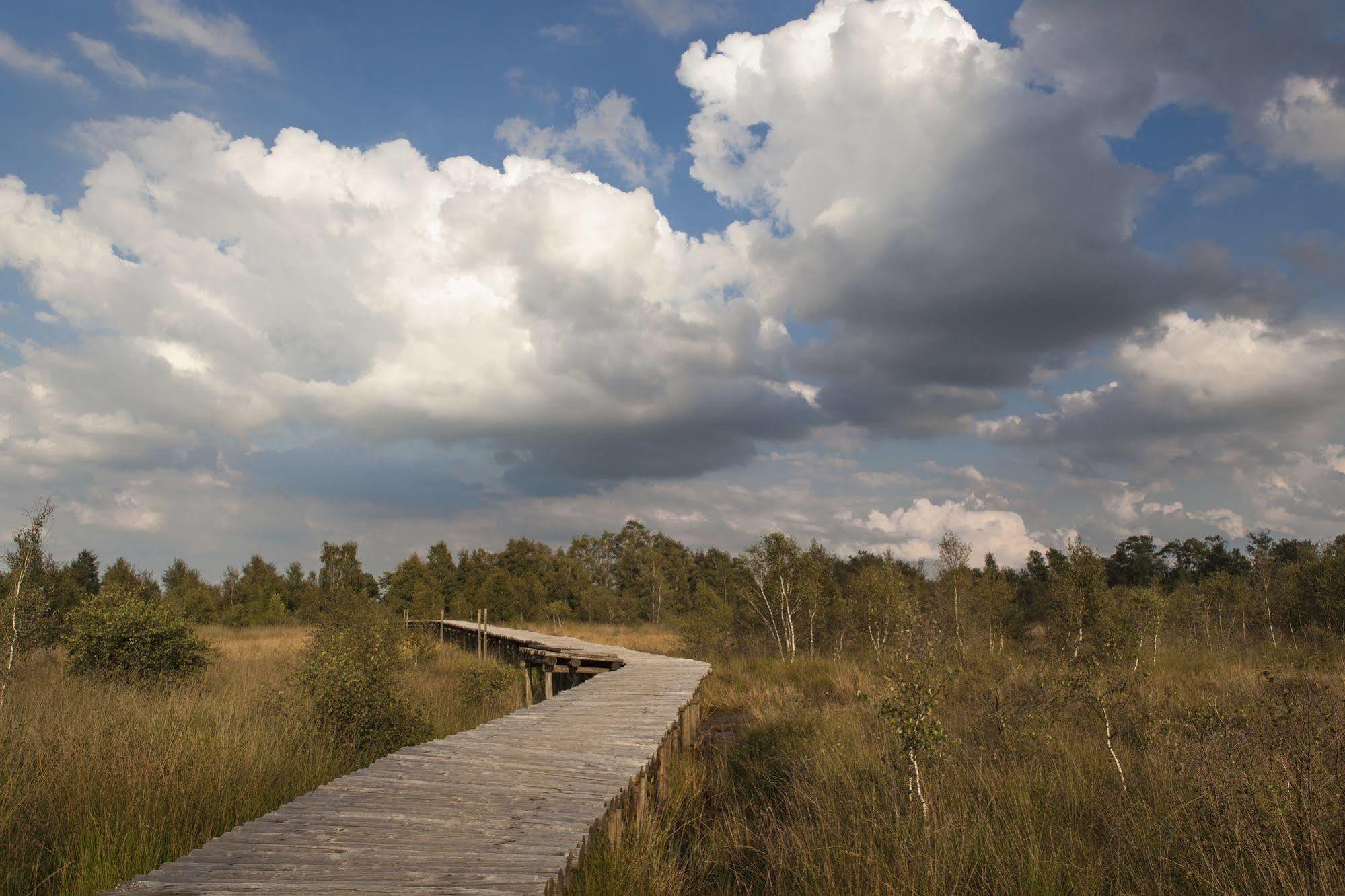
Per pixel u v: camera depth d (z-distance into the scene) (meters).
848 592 25.62
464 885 3.41
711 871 5.91
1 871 4.79
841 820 6.32
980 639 19.69
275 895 3.23
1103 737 7.89
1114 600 17.06
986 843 5.43
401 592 47.06
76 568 35.31
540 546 63.31
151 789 6.07
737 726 13.21
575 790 5.26
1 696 8.94
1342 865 4.39
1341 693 6.51
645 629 43.22
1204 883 4.56
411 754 6.39
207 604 38.06
